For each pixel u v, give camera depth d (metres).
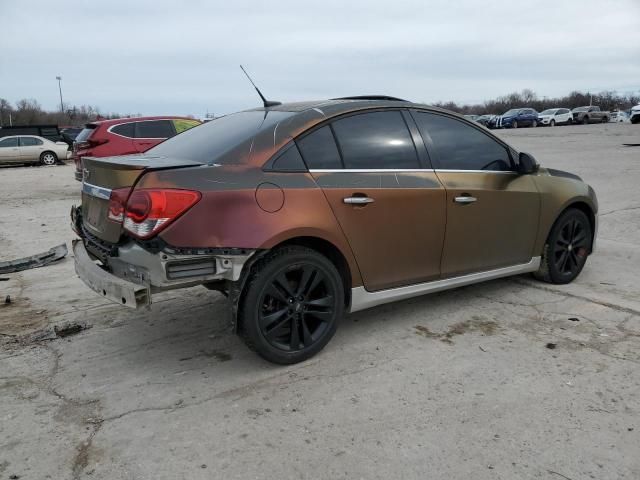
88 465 2.62
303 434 2.84
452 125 4.32
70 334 4.18
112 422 2.97
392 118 4.01
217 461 2.63
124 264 3.28
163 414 3.04
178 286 3.16
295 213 3.39
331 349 3.82
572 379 3.36
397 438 2.79
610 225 7.67
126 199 3.16
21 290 5.31
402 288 4.01
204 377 3.46
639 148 19.11
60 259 6.43
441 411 3.03
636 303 4.64
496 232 4.45
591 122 46.53
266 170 3.40
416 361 3.63
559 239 5.02
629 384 3.29
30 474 2.55
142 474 2.55
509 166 4.59
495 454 2.66
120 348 3.92
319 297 3.66
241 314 3.37
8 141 23.06
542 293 4.90
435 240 4.07
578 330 4.09
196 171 3.22
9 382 3.42
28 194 12.83
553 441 2.75
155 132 11.49
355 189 3.64
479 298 4.79
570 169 13.48
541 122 44.16
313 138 3.62
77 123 81.44
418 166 4.01
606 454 2.64
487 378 3.39
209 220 3.14
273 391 3.28
